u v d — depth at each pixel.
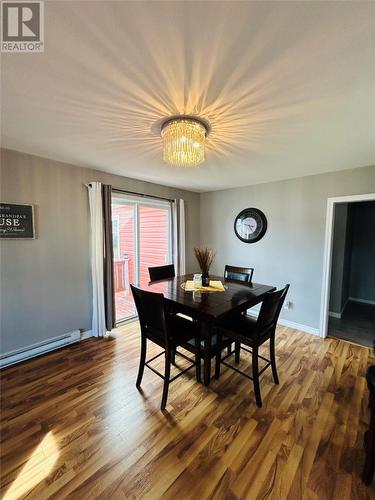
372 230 4.47
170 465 1.35
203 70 1.12
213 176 3.23
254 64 1.07
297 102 1.39
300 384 2.08
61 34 0.92
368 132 1.80
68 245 2.74
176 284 2.58
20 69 1.11
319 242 3.08
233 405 1.82
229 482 1.26
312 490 1.22
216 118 1.58
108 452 1.42
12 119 1.61
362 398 1.91
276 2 0.79
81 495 1.19
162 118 1.58
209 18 0.85
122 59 1.05
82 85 1.24
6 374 2.19
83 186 2.84
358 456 1.41
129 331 3.18
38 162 2.44
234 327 2.03
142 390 1.98
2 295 2.28
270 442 1.50
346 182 2.83
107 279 3.00
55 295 2.66
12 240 2.31
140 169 2.90
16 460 1.37
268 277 3.63
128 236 3.70
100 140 1.98
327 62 1.06
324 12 0.82
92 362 2.41
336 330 3.29
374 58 1.03
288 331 3.25
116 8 0.81
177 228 4.01
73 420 1.66
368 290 4.58
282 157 2.39
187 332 1.96
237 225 3.97
